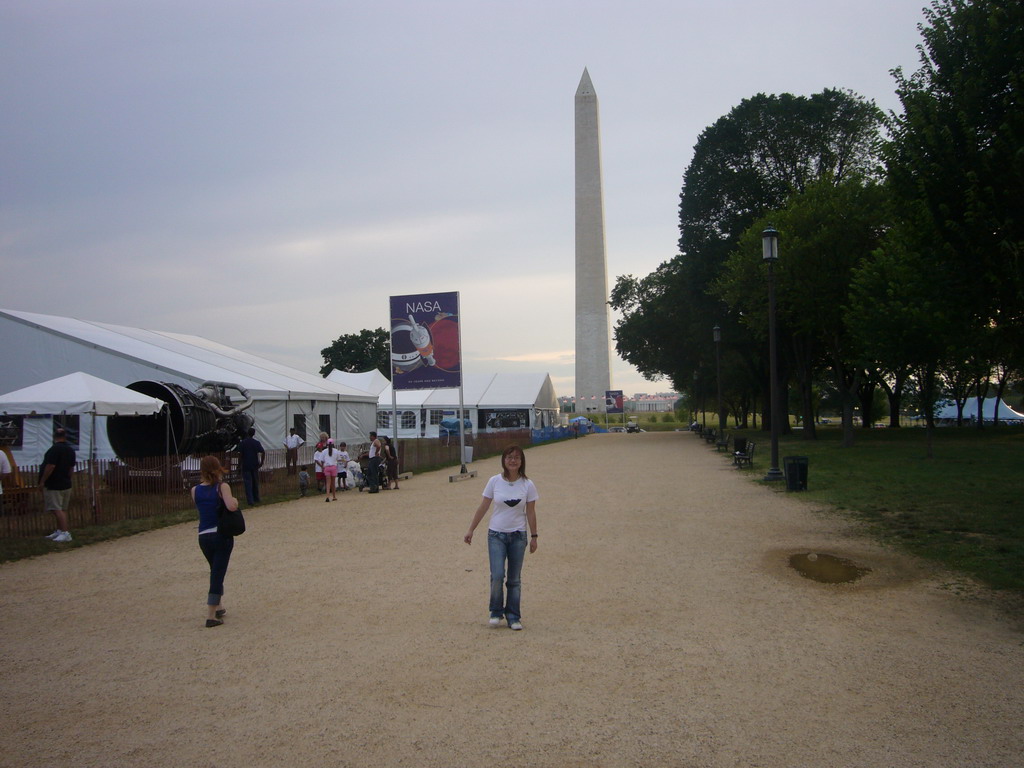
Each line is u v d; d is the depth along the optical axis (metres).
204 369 25.48
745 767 4.29
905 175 11.77
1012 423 59.12
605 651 6.36
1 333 25.16
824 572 9.29
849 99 42.81
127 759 4.50
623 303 64.31
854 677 5.68
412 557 10.82
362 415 34.88
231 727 4.93
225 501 7.45
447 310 25.00
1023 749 4.48
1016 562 9.37
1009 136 9.70
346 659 6.26
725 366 58.56
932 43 11.37
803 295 31.55
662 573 9.42
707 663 6.03
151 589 9.09
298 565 10.39
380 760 4.43
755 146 44.28
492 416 52.00
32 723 5.07
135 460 16.45
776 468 20.33
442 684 5.64
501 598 7.14
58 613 8.01
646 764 4.34
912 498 15.31
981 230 10.00
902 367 25.31
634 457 33.12
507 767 4.32
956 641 6.52
